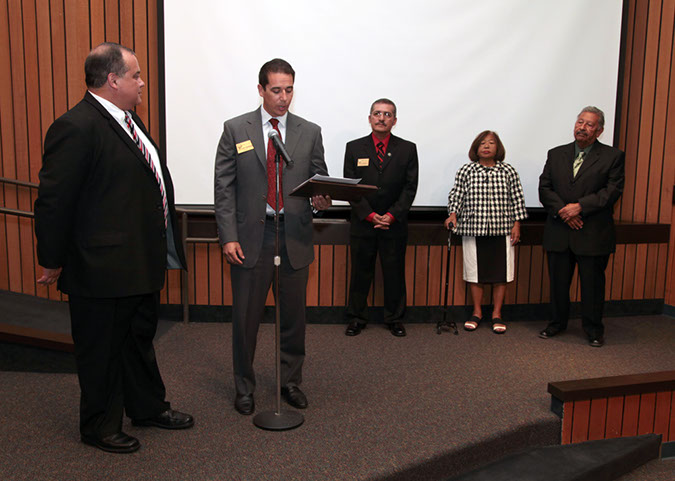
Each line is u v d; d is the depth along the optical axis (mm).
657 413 2492
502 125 3811
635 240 3906
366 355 3045
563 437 2328
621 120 4121
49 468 1795
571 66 3834
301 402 2312
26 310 3217
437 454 1954
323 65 3604
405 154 3334
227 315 3637
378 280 3715
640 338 3436
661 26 3836
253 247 2201
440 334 3479
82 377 1884
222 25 3492
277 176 1986
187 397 2416
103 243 1778
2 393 2416
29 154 3467
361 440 2039
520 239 3771
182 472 1788
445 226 3525
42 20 3389
